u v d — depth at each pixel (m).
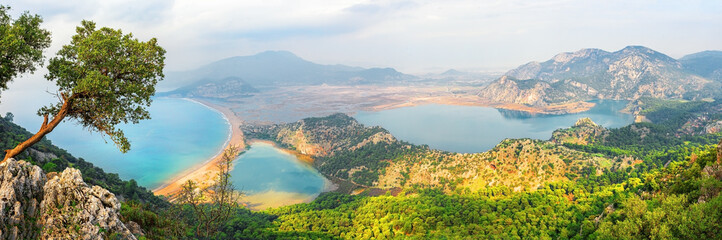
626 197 120.50
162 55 48.38
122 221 48.56
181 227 63.56
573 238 108.88
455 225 136.12
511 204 150.25
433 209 153.38
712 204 71.81
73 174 42.34
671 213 77.38
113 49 44.19
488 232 124.62
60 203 40.22
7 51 40.81
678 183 94.81
